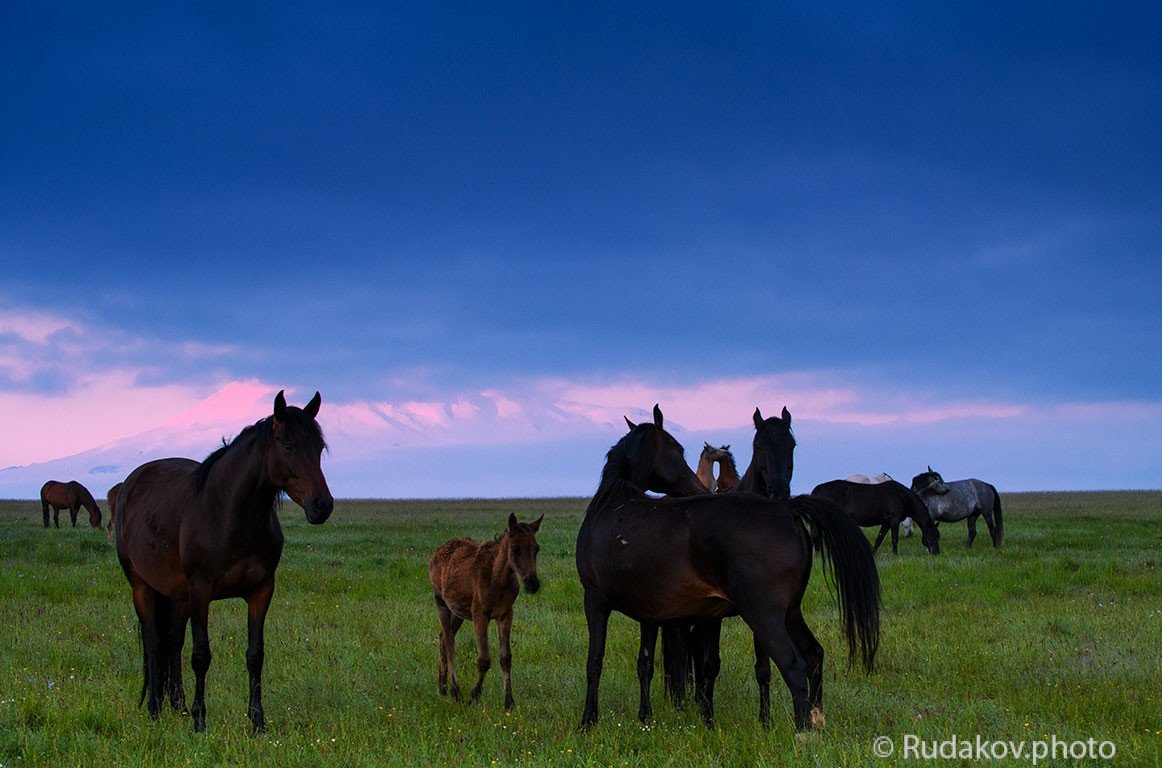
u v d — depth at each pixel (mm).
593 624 8312
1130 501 68500
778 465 10047
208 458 8320
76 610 13727
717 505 7547
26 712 7926
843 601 7379
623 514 8102
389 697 9188
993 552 23938
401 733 7523
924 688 9281
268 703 8945
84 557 21641
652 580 7688
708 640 8188
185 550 8125
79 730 7586
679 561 7523
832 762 6312
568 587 16359
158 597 9062
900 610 14398
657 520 7770
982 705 8320
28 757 6785
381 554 23203
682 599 7633
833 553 7410
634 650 11398
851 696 8875
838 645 11453
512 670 10531
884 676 9930
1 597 14898
